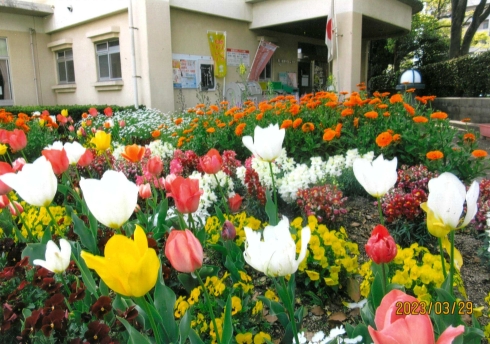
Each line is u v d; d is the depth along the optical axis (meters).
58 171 1.91
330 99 5.03
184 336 1.11
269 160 1.68
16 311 1.53
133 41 9.67
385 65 21.22
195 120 5.41
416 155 3.91
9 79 12.30
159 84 9.76
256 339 1.53
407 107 4.45
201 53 10.85
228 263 1.91
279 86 12.84
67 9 11.62
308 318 2.01
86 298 1.59
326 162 3.74
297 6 10.92
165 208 2.21
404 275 1.77
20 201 3.27
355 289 2.09
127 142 6.67
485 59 11.51
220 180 3.33
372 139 4.17
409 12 13.36
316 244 2.12
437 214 1.02
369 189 1.23
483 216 2.70
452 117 11.46
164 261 2.12
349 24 10.03
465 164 3.78
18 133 2.74
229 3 11.22
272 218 1.85
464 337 1.08
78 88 12.12
